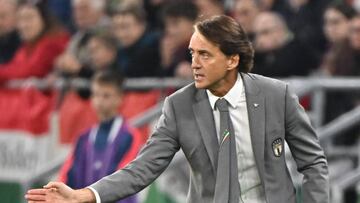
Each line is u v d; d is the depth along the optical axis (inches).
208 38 534.3
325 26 979.3
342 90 909.2
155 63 1023.6
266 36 954.7
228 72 543.8
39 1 1197.1
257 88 548.1
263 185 542.0
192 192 553.9
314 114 900.6
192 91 552.7
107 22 1128.2
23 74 1139.3
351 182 871.1
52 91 1099.9
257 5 1026.1
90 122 1055.0
